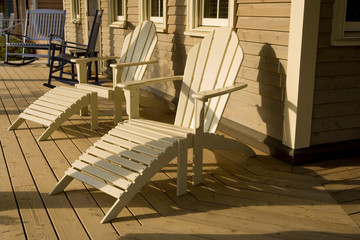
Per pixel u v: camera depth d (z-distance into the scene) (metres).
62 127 4.61
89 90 4.68
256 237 2.35
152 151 2.83
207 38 3.86
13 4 16.78
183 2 4.93
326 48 3.33
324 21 3.27
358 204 2.76
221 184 3.12
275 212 2.65
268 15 3.54
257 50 3.75
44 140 4.15
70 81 7.19
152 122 3.52
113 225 2.51
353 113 3.60
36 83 7.38
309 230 2.42
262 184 3.10
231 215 2.62
